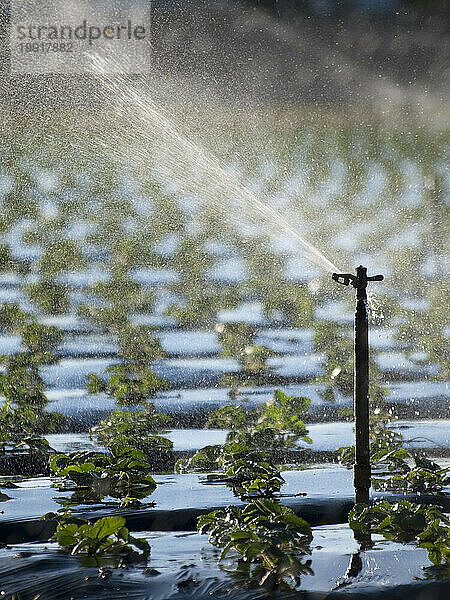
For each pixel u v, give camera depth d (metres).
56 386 36.25
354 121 95.06
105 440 28.38
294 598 14.16
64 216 72.06
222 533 16.22
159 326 47.75
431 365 39.25
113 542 16.61
